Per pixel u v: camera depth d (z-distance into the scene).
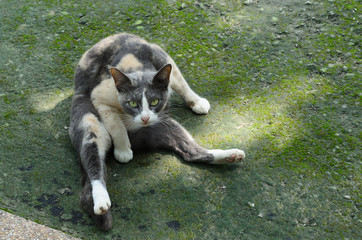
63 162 1.36
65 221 1.25
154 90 1.35
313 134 1.41
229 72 1.59
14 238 1.19
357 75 1.55
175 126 1.39
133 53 1.42
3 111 1.47
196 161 1.35
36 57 1.63
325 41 1.66
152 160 1.37
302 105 1.48
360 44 1.64
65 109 1.48
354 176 1.32
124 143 1.36
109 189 1.31
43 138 1.41
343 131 1.41
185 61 1.62
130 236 1.22
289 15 1.76
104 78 1.40
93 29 1.73
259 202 1.28
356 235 1.22
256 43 1.67
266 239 1.21
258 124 1.44
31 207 1.27
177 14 1.78
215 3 1.82
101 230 1.23
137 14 1.79
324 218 1.25
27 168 1.34
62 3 1.84
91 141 1.30
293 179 1.32
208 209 1.26
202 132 1.43
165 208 1.27
